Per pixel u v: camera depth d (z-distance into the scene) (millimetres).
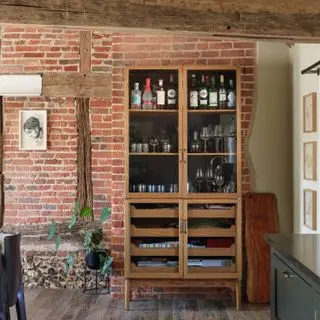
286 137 4910
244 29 3375
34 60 5211
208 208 4605
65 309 4465
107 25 3316
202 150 4656
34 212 5246
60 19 3289
